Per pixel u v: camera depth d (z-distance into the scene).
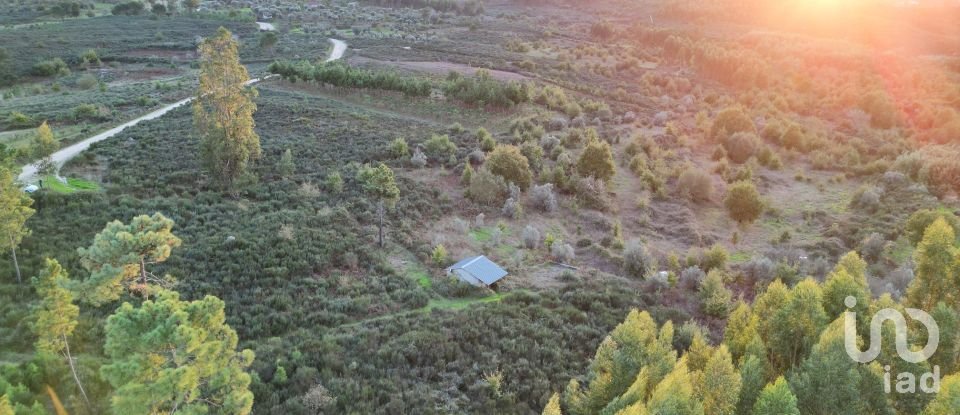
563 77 118.38
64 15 157.25
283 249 43.06
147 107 79.56
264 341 33.25
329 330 34.91
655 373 26.55
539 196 59.19
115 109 77.69
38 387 26.16
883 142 90.12
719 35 171.62
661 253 52.50
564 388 31.45
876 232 57.84
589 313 40.25
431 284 42.50
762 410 23.75
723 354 25.47
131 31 141.50
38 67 107.38
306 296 38.50
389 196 47.47
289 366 30.30
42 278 24.58
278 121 75.19
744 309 33.22
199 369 20.47
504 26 179.75
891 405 26.11
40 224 43.34
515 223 55.22
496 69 119.44
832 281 33.31
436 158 66.81
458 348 33.44
